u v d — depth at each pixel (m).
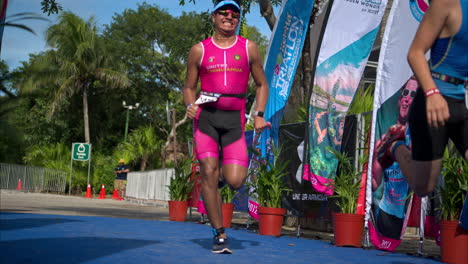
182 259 3.26
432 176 2.61
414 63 2.46
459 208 4.20
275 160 6.64
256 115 3.89
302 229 8.52
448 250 4.14
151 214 10.76
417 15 4.93
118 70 32.72
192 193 8.56
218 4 3.75
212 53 3.73
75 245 3.67
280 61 7.26
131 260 3.06
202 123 3.77
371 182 5.13
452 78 2.49
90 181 27.83
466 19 2.42
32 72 29.38
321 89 6.02
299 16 7.15
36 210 9.05
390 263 3.86
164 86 39.59
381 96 5.13
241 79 3.76
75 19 29.77
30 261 2.83
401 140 2.91
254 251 4.08
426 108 2.39
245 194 7.78
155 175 16.27
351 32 6.22
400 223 4.80
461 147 2.55
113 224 6.05
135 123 38.75
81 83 31.06
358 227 5.15
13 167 22.62
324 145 5.90
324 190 5.80
